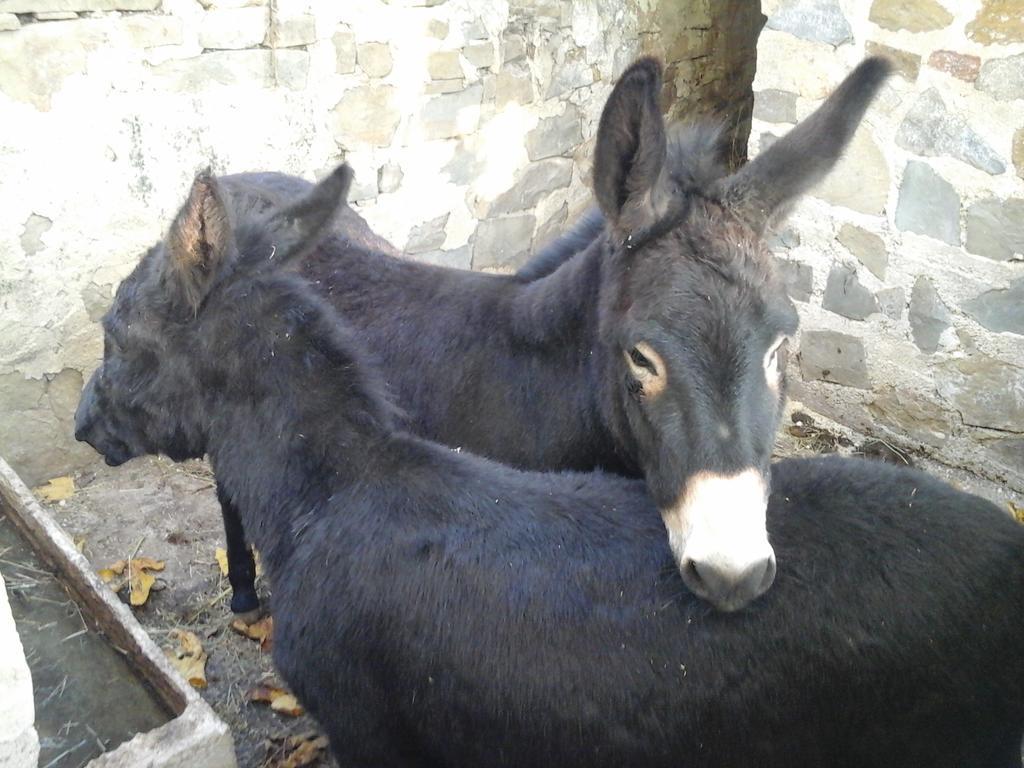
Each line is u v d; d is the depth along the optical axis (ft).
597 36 10.10
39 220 6.63
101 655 4.68
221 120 7.31
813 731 3.43
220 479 4.37
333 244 6.05
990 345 7.00
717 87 12.54
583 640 3.49
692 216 3.96
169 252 4.03
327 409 4.17
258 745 5.38
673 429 3.66
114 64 6.62
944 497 3.73
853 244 7.57
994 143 6.51
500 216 9.80
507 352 5.21
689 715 3.41
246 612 6.12
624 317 3.93
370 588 3.76
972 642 3.42
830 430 8.13
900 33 6.73
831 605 3.39
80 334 7.12
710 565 3.32
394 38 8.09
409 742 4.00
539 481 4.09
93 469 7.50
